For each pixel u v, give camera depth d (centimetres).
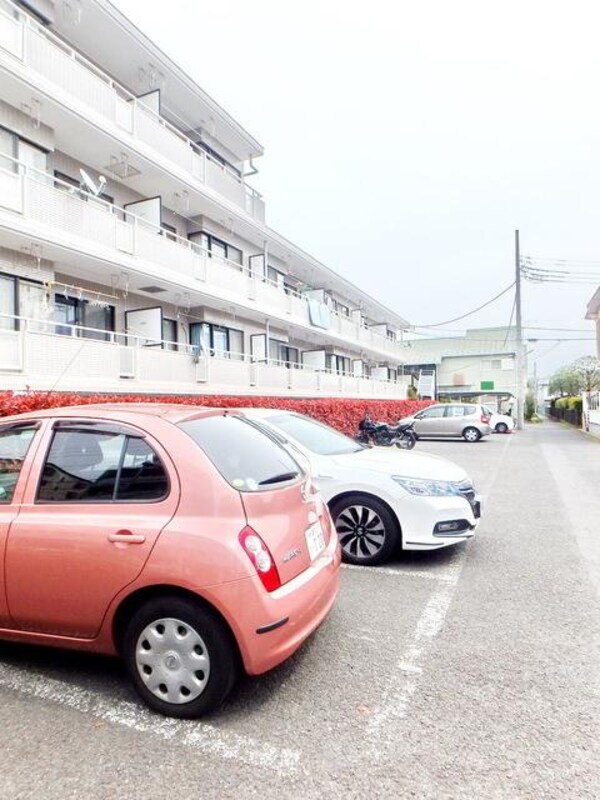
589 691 287
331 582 322
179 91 1581
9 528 287
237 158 2017
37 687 293
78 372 1016
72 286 1193
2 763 230
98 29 1289
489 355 5184
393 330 4203
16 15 1032
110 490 284
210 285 1514
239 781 219
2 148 1038
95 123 1137
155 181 1425
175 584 254
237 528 259
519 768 226
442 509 498
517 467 1290
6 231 932
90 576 268
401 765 228
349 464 533
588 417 2664
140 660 268
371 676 304
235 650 258
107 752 237
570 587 450
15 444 314
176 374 1309
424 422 2219
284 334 2302
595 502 835
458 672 308
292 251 2197
